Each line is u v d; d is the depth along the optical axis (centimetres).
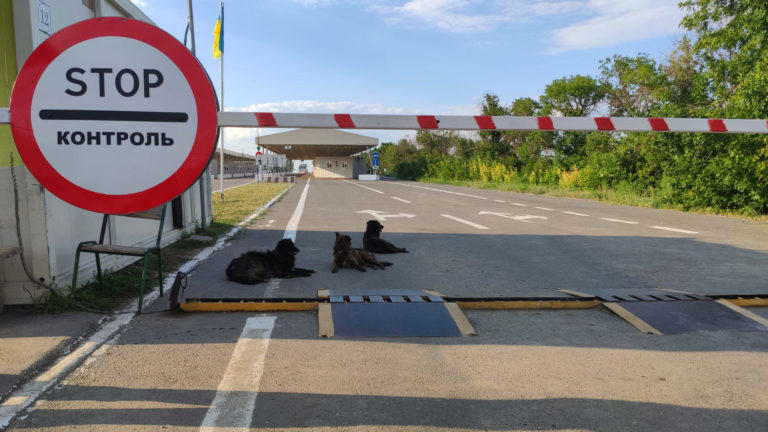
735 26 1612
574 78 3869
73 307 442
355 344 373
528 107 4769
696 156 1631
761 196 1443
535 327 421
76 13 524
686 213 1546
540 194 2648
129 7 665
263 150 5959
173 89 345
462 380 313
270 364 334
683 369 334
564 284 586
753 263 725
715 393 298
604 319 445
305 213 1471
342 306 451
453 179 5019
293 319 432
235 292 527
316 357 347
